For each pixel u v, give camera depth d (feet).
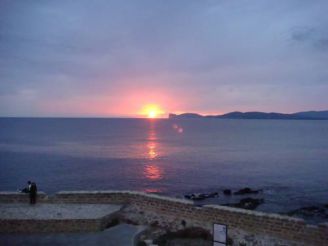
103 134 591.37
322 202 142.82
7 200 60.64
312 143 424.05
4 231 50.42
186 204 52.49
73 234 49.75
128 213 57.72
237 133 639.35
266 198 149.89
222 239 39.91
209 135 580.30
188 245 47.06
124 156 295.48
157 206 55.31
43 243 46.19
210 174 209.56
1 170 220.43
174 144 411.75
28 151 326.03
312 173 212.64
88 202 60.03
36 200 60.49
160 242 47.83
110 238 48.08
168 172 216.33
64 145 386.93
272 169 228.84
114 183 183.21
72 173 212.02
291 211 126.21
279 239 45.16
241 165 246.06
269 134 606.96
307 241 43.32
